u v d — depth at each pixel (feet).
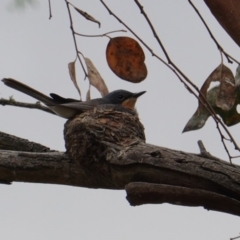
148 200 17.83
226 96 18.19
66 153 23.12
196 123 18.89
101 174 21.81
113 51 20.10
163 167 19.13
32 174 23.00
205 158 18.92
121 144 21.49
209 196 17.12
